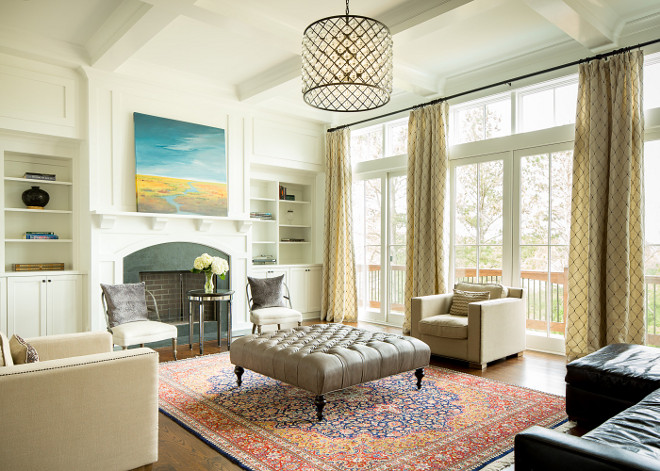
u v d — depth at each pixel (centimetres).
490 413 302
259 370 326
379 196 659
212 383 369
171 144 539
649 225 416
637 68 398
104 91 494
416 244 561
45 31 433
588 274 414
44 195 489
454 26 425
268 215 673
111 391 210
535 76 482
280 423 286
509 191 508
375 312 661
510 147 506
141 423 220
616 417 185
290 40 417
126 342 392
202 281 588
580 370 271
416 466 229
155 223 523
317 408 288
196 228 566
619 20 404
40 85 461
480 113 542
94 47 454
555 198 471
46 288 471
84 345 285
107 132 496
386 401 327
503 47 473
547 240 478
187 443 259
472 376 391
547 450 130
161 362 437
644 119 404
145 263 524
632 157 402
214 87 568
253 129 623
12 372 186
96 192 488
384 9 392
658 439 159
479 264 536
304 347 323
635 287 398
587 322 420
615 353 293
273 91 554
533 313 491
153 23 382
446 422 287
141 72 507
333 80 284
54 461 194
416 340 354
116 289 425
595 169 414
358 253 691
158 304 559
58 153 494
